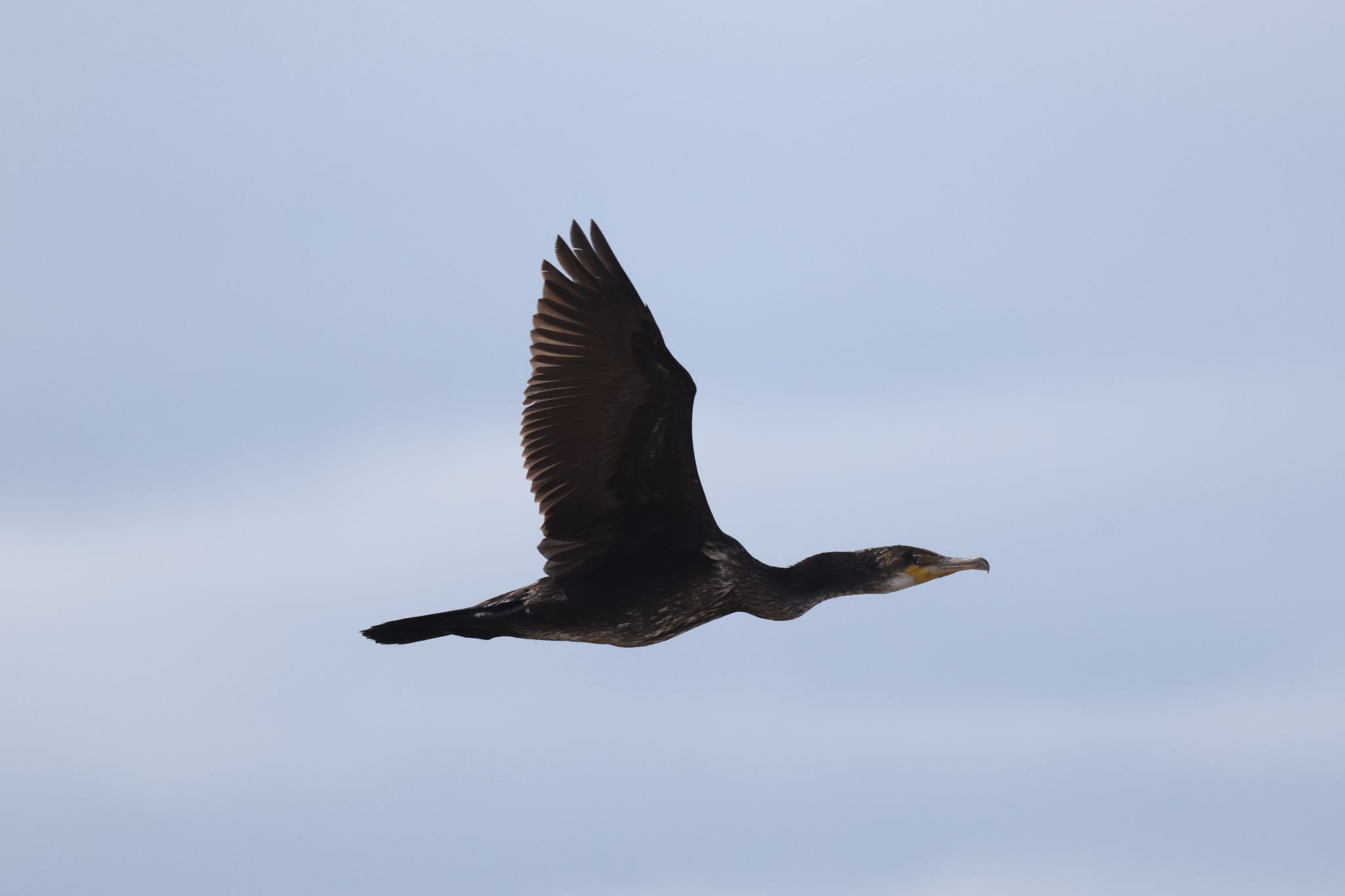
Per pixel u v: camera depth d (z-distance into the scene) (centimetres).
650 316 1482
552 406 1530
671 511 1573
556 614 1581
